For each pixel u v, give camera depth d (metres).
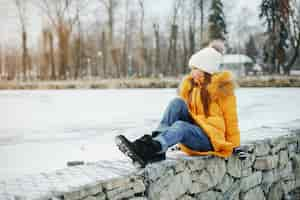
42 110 10.06
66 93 18.33
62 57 37.59
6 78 38.78
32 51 41.75
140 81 23.44
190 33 37.69
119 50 39.84
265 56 33.56
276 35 31.52
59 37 37.72
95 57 41.97
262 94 14.42
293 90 17.28
